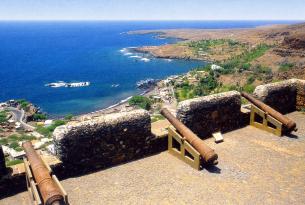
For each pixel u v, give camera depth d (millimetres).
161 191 7707
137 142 9195
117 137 8750
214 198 7465
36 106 75062
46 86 96938
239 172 8633
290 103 13336
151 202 7293
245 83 71000
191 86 76938
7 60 153250
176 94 71500
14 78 109750
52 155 8367
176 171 8625
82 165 8328
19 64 140125
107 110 69188
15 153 26391
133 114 9000
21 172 7535
